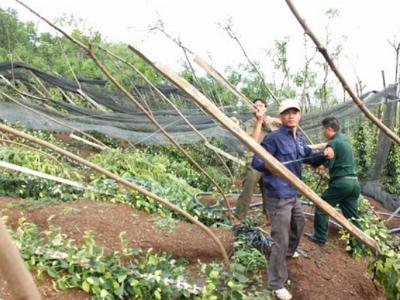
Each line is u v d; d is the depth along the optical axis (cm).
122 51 1260
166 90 1090
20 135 329
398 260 332
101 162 876
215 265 457
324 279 499
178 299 426
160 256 514
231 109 879
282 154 452
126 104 1125
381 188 850
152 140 1027
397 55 997
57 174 756
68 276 413
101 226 555
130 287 423
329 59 158
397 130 794
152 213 667
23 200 631
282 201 450
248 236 570
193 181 992
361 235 220
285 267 460
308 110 1163
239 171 1029
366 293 496
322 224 582
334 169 563
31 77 1125
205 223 688
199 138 1004
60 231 512
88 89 1105
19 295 84
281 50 1189
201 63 209
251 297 423
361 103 170
